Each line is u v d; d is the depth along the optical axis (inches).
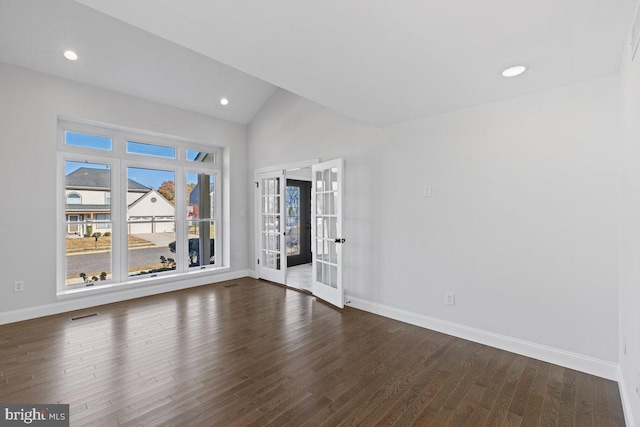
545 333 103.5
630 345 73.0
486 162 114.9
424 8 61.0
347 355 106.9
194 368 97.6
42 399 81.3
